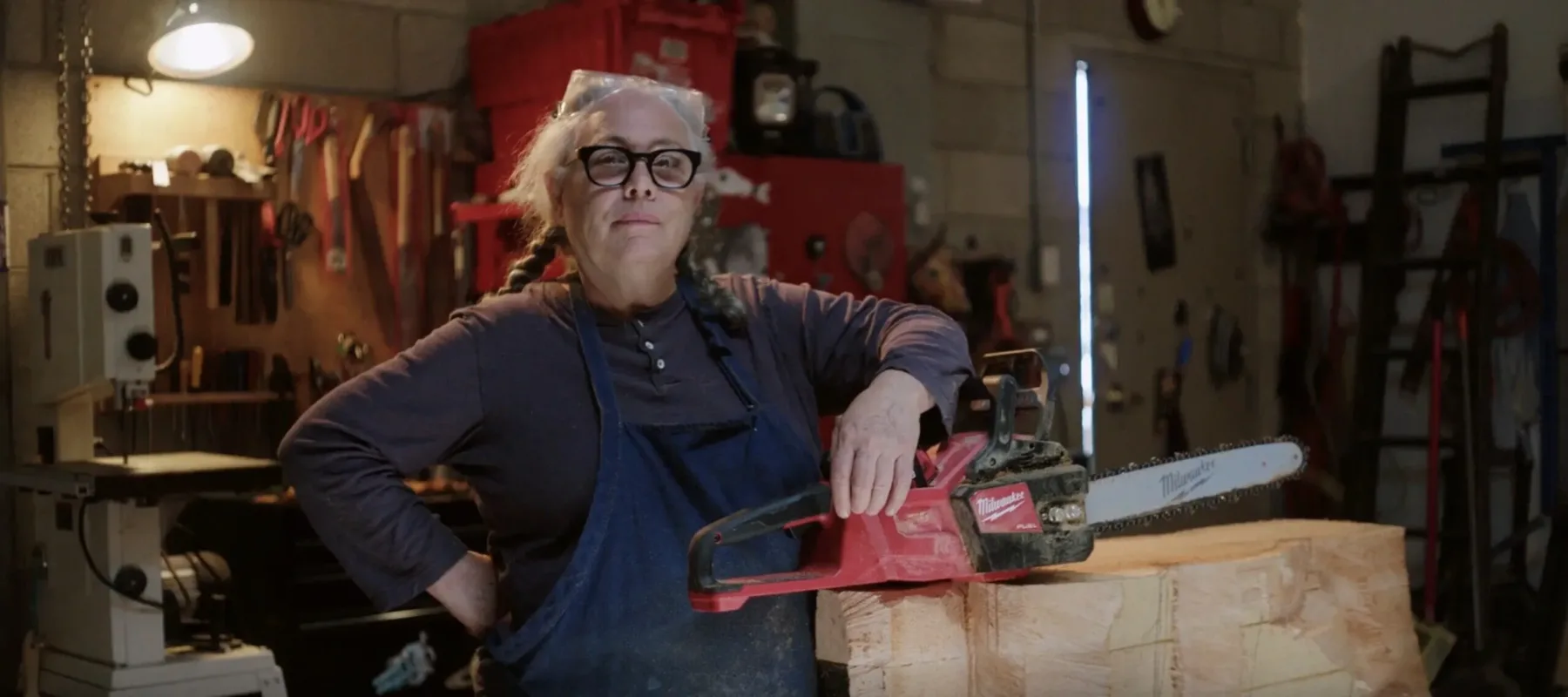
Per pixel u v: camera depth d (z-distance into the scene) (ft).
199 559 8.85
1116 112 15.67
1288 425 17.17
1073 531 5.51
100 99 9.74
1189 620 6.12
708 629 5.08
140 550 8.01
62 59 9.62
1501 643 14.87
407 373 4.99
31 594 9.51
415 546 4.98
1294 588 6.61
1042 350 14.53
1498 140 15.14
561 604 4.91
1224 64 16.80
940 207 14.06
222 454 10.25
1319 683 6.63
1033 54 14.90
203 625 8.75
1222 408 16.75
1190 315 16.38
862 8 13.32
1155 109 16.07
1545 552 14.97
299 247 10.46
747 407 5.32
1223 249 16.78
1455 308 15.65
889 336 5.43
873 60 13.41
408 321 10.93
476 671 5.27
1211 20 16.62
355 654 9.45
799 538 5.31
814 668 5.44
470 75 11.41
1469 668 14.05
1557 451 15.03
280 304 10.36
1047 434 5.77
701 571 4.65
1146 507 6.39
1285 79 17.39
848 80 13.19
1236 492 6.80
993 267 14.05
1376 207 16.25
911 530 5.18
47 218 9.64
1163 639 6.02
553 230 5.61
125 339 8.05
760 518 4.81
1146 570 6.05
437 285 11.05
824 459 5.53
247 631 9.39
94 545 8.00
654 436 5.10
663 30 10.32
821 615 5.50
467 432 5.14
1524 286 15.34
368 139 10.80
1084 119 15.35
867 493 4.73
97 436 9.75
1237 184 16.96
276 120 10.37
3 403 9.48
